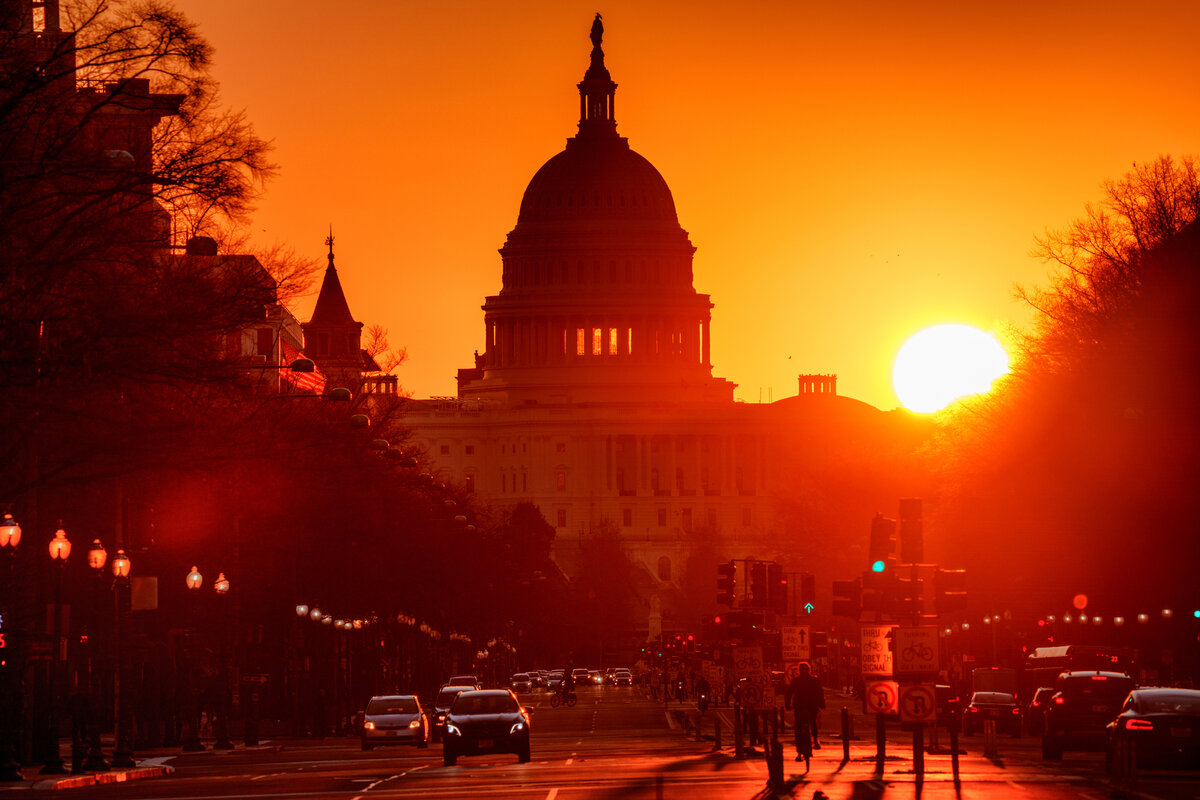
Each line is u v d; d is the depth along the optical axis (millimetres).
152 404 159250
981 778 156375
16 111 128875
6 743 167125
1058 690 190000
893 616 167250
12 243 129625
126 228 134500
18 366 130750
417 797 144125
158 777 187875
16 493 148125
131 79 129625
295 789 158375
